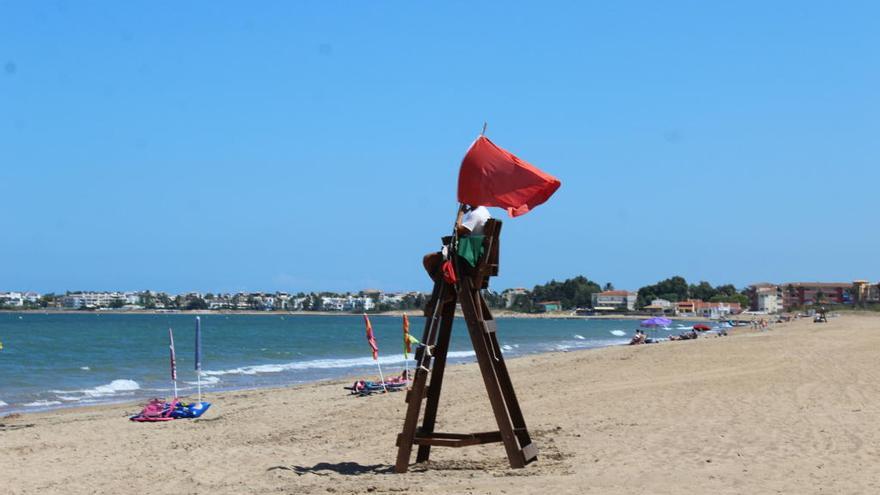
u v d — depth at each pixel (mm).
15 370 38094
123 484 10148
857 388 17891
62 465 11906
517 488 8203
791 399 15938
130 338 79812
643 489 7980
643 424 12945
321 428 15211
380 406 18438
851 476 8453
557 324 188250
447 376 26688
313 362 46062
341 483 9055
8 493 9852
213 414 18453
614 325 178000
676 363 28031
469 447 11367
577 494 7840
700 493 7762
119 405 23469
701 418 13414
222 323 157500
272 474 10055
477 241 9180
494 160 9203
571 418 14172
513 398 9734
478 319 9281
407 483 8773
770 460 9406
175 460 11734
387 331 115938
